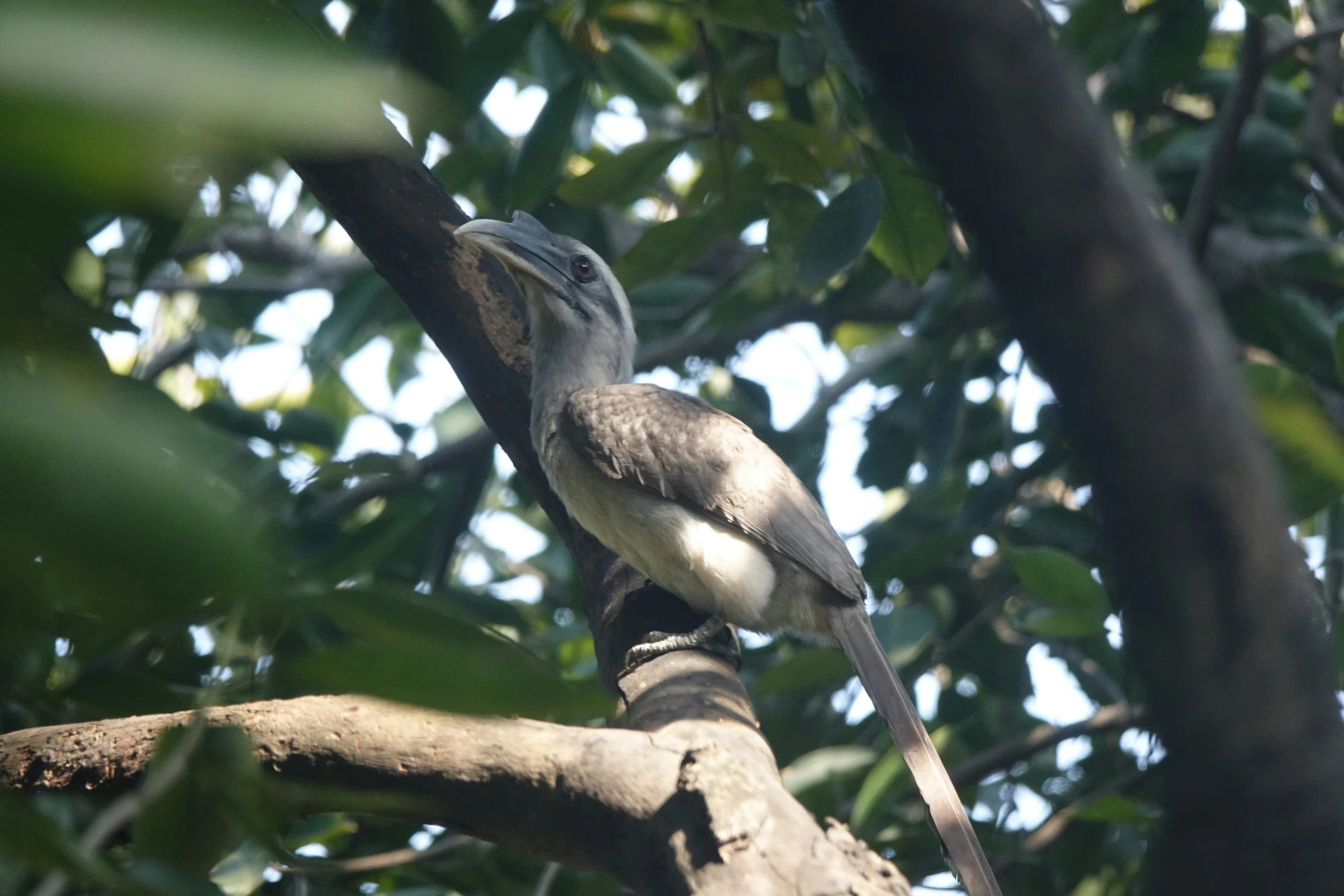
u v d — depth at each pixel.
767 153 9.81
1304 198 12.73
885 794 9.14
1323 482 6.31
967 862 7.29
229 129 0.91
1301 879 2.55
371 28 8.55
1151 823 8.81
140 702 5.94
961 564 12.79
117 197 0.95
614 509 9.94
